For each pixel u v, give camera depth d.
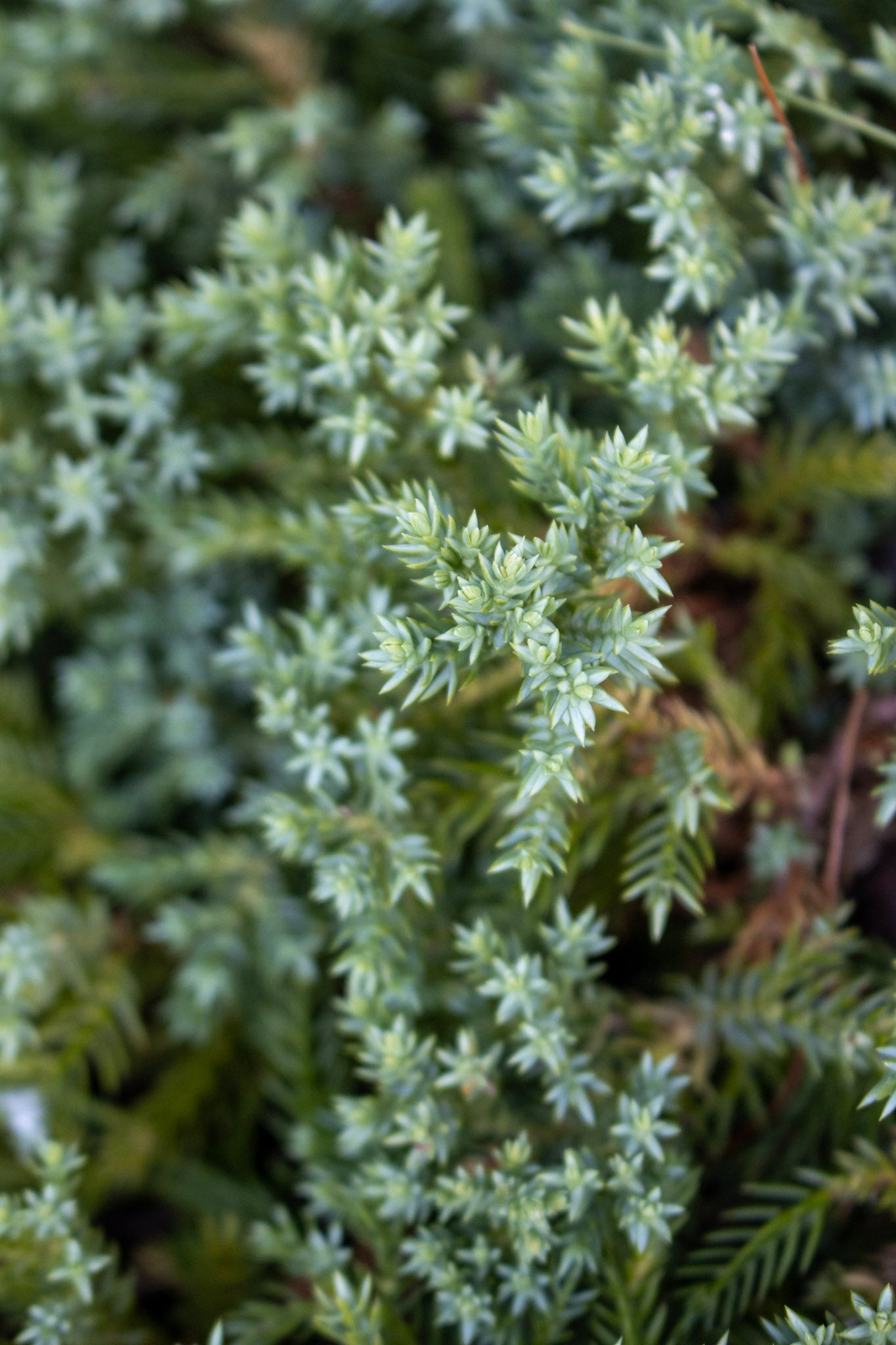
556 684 0.39
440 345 0.43
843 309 0.43
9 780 0.48
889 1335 0.40
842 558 0.46
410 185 0.47
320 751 0.42
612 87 0.44
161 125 0.52
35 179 0.49
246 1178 0.47
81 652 0.50
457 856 0.44
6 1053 0.45
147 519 0.47
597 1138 0.42
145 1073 0.49
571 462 0.40
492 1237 0.42
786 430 0.46
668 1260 0.43
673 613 0.46
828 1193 0.42
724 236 0.43
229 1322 0.43
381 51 0.50
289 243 0.45
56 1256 0.43
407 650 0.40
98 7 0.49
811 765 0.45
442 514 0.41
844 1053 0.42
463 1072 0.42
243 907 0.47
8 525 0.46
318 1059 0.46
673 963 0.46
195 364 0.47
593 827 0.43
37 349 0.46
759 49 0.44
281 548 0.45
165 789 0.49
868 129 0.43
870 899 0.45
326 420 0.42
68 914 0.48
